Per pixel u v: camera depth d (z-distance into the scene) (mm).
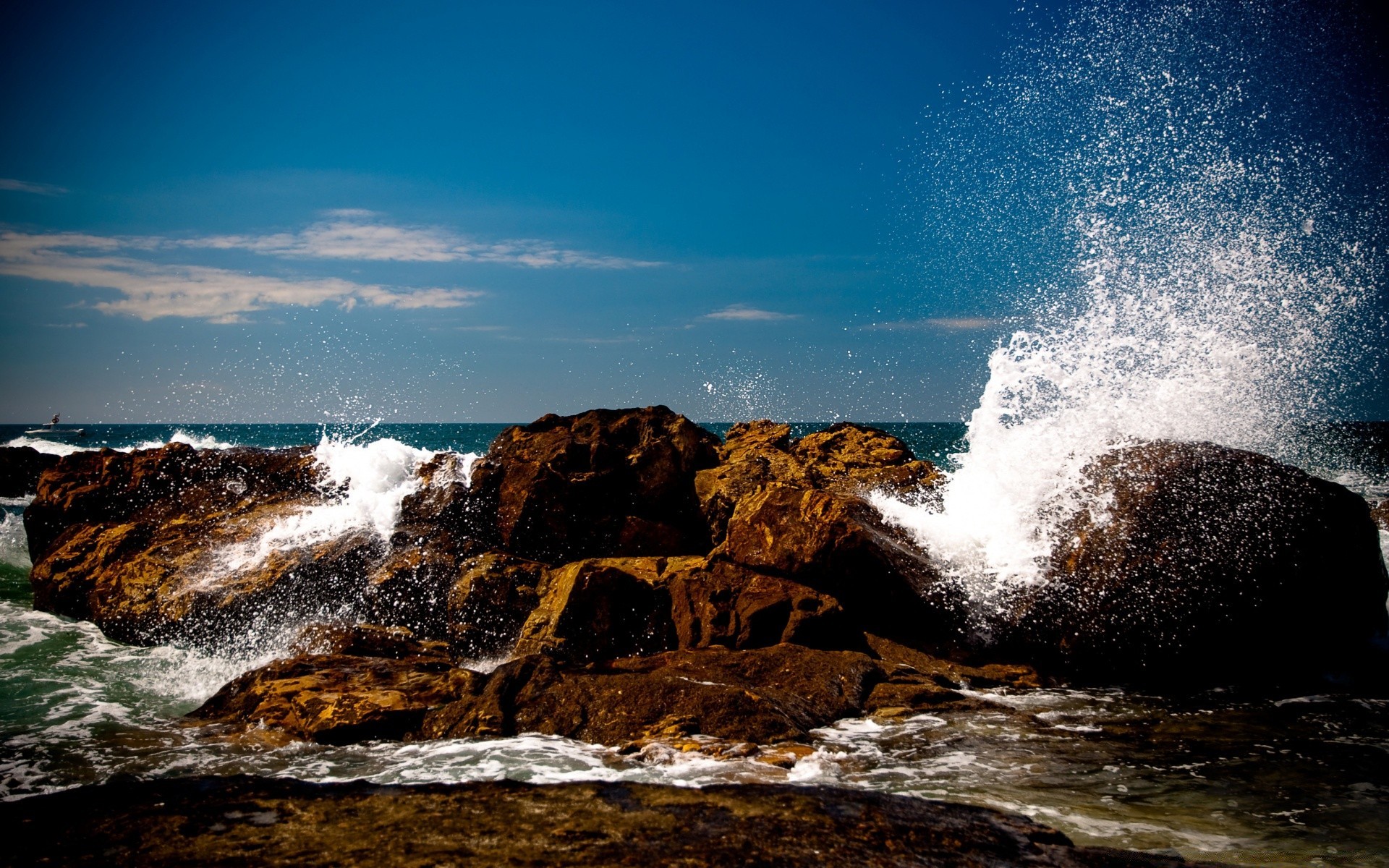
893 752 6195
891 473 11688
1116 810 5164
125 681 8562
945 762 5980
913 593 8617
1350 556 8859
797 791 4504
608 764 5891
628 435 11594
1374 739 6605
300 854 3684
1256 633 8500
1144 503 8938
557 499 10461
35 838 3852
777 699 6840
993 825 4141
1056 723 6980
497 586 9539
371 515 10812
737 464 11172
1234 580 8523
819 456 12711
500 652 9289
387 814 4137
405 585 9773
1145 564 8586
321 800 4312
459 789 4473
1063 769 5883
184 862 3604
